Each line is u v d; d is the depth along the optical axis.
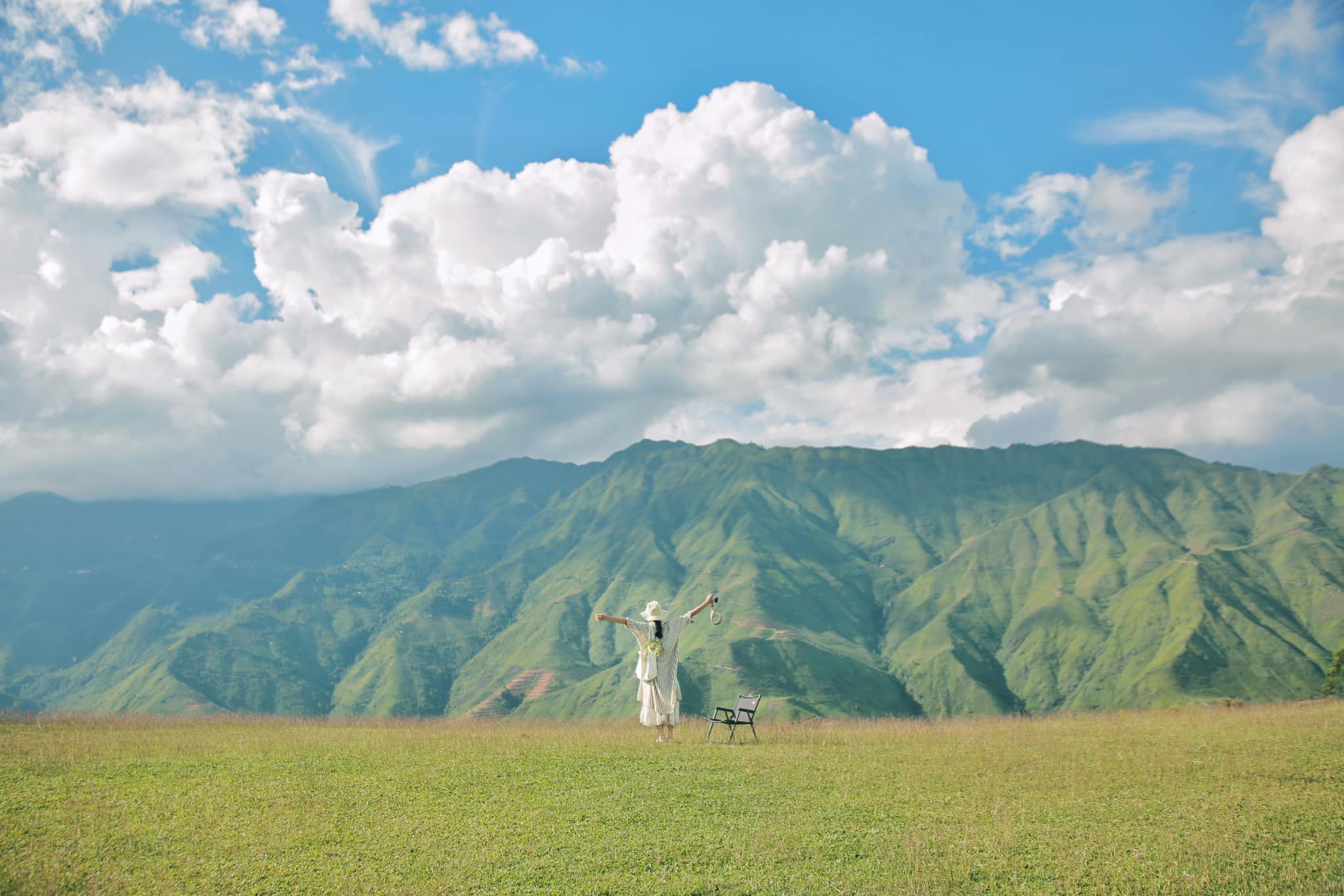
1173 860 10.98
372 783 14.89
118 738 19.70
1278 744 17.92
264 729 23.05
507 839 11.88
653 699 19.86
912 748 18.89
